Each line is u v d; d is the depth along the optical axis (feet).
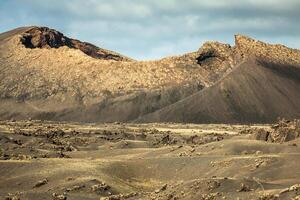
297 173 311.47
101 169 399.24
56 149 592.60
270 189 241.76
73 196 323.78
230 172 353.31
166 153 479.41
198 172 385.91
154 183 390.83
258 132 497.05
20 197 320.09
